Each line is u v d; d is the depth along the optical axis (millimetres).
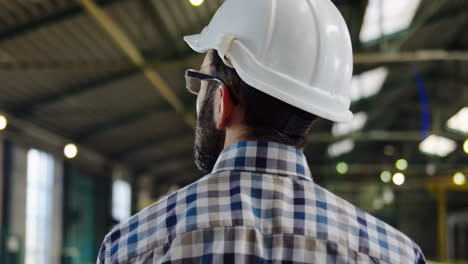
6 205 10758
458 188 18281
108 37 9188
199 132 1009
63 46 9195
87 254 15273
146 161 19250
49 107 11594
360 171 24406
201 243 825
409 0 10484
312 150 23031
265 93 913
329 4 1062
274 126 914
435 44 13453
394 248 894
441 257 17438
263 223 846
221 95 943
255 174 881
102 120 13523
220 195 863
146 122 14750
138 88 11953
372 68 14430
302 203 871
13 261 10836
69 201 13812
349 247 859
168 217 859
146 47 9969
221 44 972
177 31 9789
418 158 23953
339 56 1035
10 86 10195
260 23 979
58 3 7938
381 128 21359
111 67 9523
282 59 973
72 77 10523
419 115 20484
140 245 856
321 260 838
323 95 998
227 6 1043
